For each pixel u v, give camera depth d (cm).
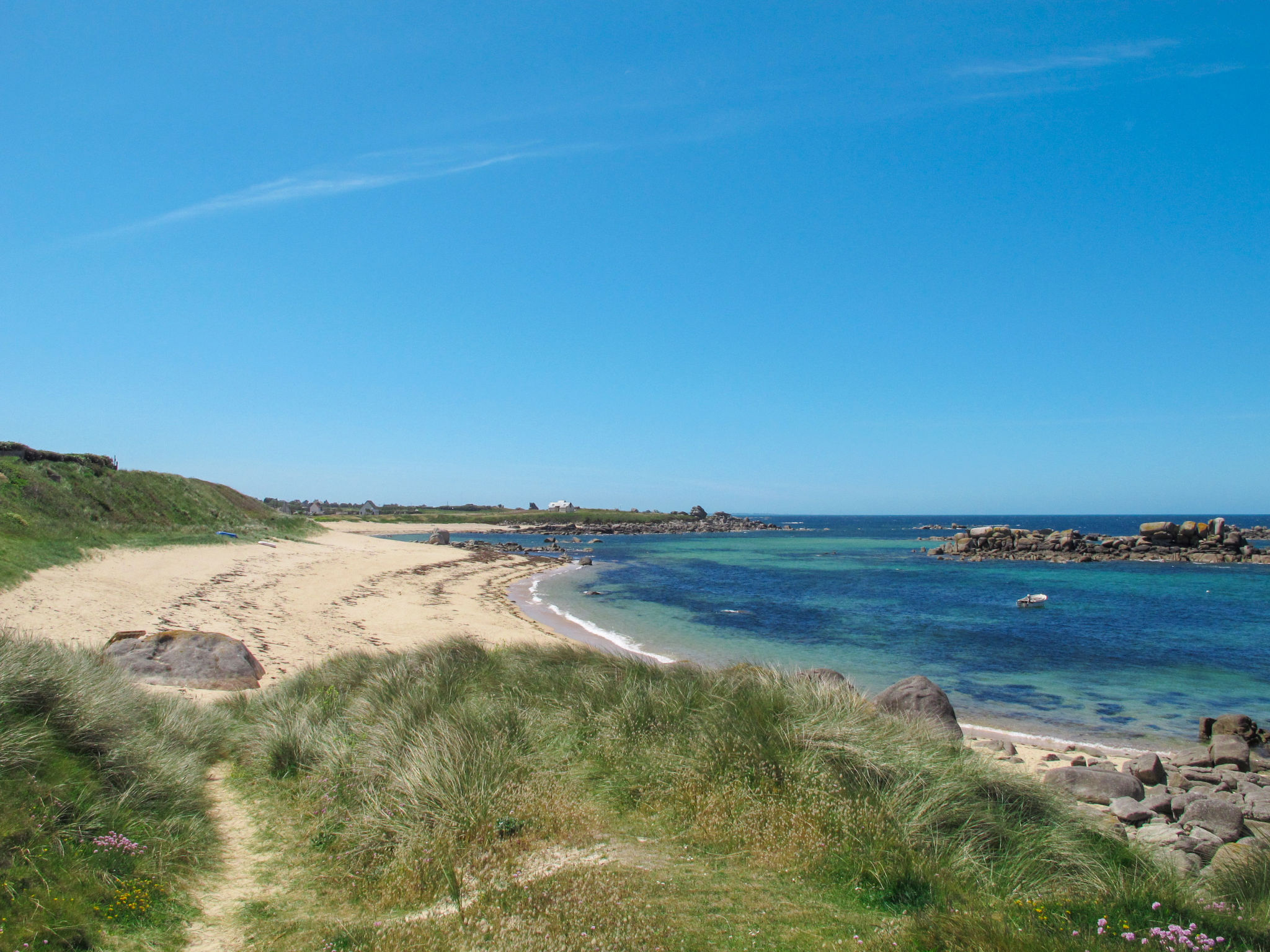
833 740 697
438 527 12475
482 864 551
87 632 1471
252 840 643
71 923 431
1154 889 510
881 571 5059
